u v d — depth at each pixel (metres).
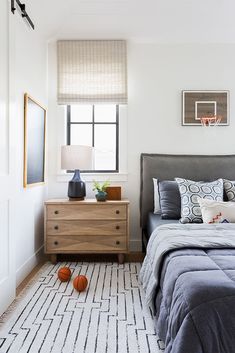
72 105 3.79
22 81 2.78
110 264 3.22
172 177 3.55
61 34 3.61
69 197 3.39
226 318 1.23
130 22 3.45
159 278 1.88
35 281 2.72
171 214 3.09
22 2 2.63
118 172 3.78
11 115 2.25
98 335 1.83
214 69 3.72
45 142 3.57
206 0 3.16
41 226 3.47
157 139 3.72
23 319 2.02
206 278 1.40
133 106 3.72
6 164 2.17
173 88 3.73
